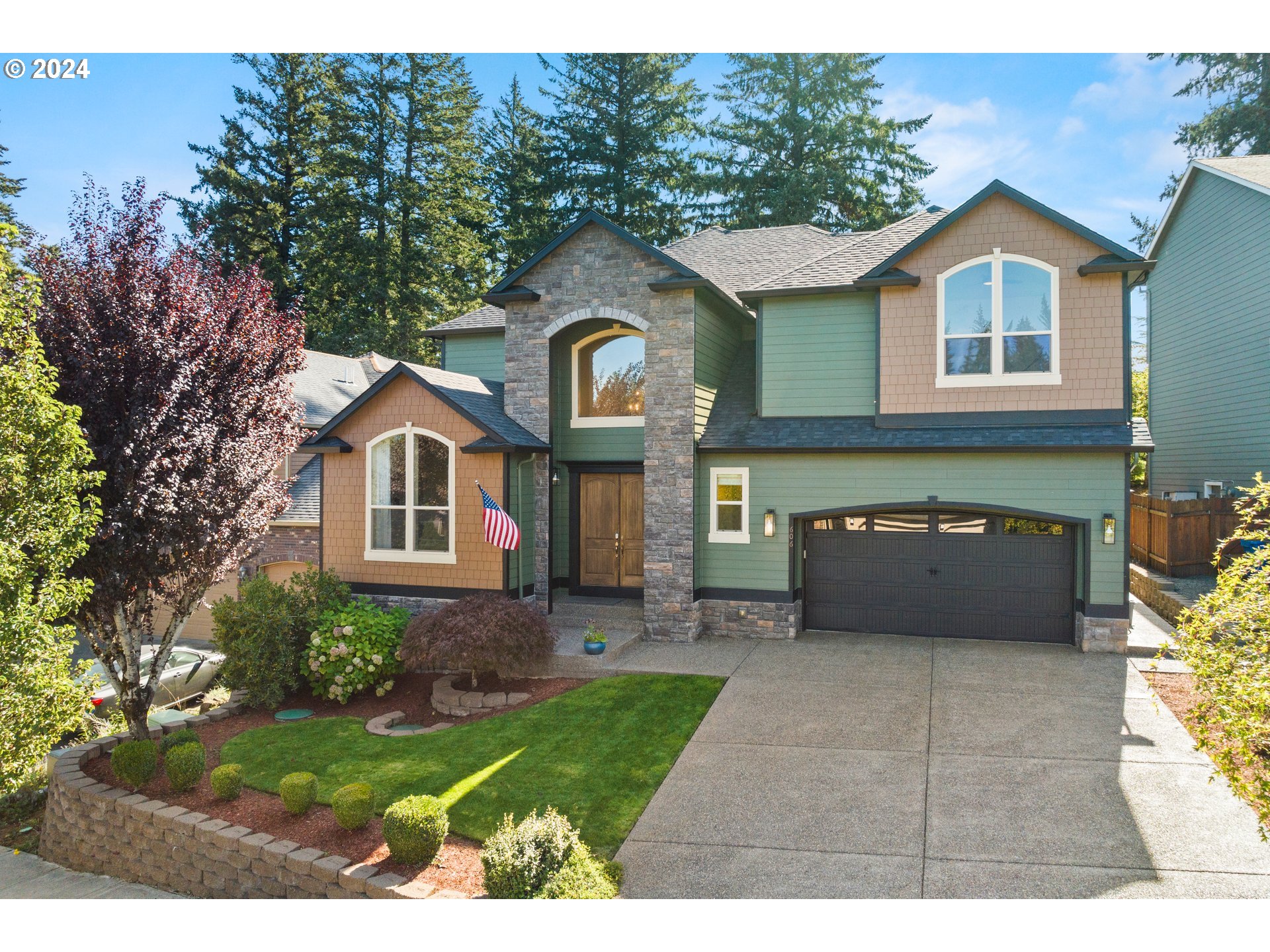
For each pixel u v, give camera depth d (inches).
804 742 381.1
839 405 589.3
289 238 1583.4
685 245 810.8
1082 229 515.2
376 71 1573.6
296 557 755.4
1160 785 324.5
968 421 546.9
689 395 573.9
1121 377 516.7
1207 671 243.6
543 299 614.5
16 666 325.4
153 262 386.6
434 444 583.5
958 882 260.1
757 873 270.1
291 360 438.6
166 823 326.3
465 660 461.7
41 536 312.3
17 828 413.7
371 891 264.2
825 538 600.7
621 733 402.3
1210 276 802.2
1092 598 520.1
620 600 637.9
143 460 366.0
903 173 1462.8
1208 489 802.2
